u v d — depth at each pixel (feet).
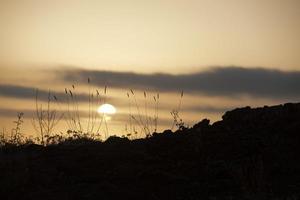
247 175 46.47
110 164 50.60
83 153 53.01
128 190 45.83
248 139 52.54
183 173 48.49
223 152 51.37
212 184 46.01
